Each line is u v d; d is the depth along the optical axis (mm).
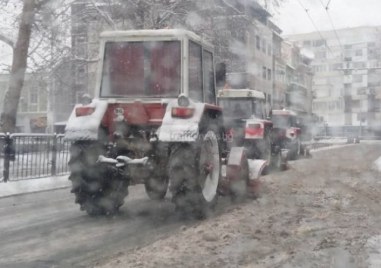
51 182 11617
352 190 10188
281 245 5574
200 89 7730
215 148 7707
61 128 25766
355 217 7254
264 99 15938
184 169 6738
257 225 6594
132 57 7387
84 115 7184
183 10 19781
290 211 7703
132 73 7367
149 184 8078
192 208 6902
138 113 7207
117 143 7242
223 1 20594
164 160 7148
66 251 5426
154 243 5711
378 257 5055
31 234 6254
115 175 7270
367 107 44750
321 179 12359
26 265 4902
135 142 7207
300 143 22484
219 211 7770
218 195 8008
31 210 8055
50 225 6801
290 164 18141
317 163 18656
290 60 40938
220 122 8078
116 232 6363
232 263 4875
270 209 7891
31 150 11828
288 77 40594
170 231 6406
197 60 7695
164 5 19594
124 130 7242
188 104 6883
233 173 8227
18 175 11430
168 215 7453
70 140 7047
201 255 5137
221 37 20812
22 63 18531
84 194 7250
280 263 4859
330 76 42312
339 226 6613
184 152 6758
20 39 18438
